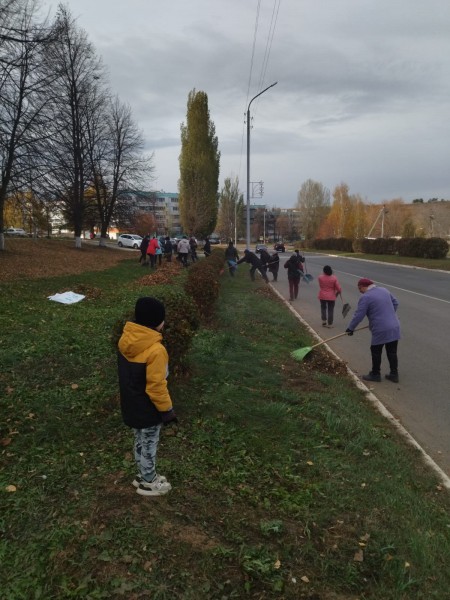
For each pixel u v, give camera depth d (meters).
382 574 2.90
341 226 75.00
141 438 3.39
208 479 3.79
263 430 4.80
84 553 2.83
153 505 3.37
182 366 5.89
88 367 6.29
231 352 7.48
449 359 8.30
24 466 3.82
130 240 49.31
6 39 15.89
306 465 4.17
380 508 3.59
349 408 5.66
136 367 3.23
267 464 4.09
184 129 61.09
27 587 2.57
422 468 4.42
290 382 6.51
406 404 6.16
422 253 39.44
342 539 3.19
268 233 144.25
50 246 32.47
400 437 5.09
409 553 3.10
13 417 4.69
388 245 46.59
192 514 3.31
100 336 7.91
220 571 2.79
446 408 6.02
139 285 16.52
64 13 28.95
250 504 3.50
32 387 5.54
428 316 12.72
